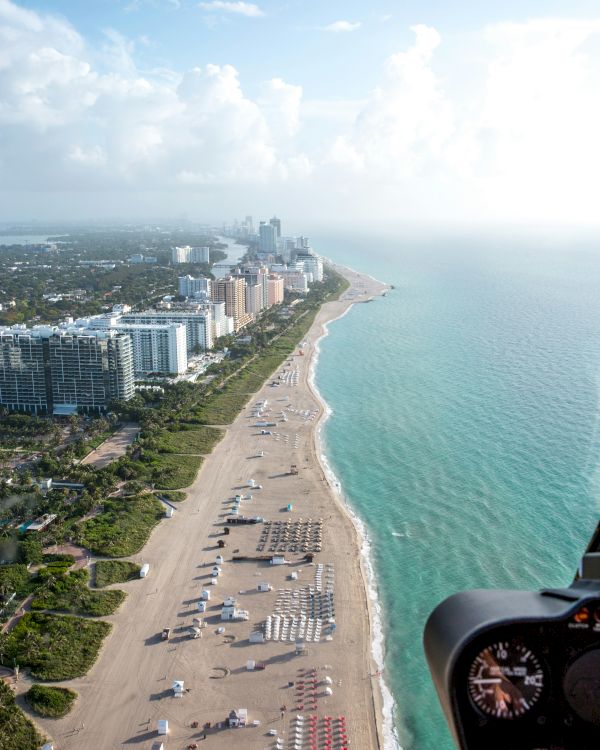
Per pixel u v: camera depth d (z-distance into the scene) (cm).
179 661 13762
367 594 15925
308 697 12775
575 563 16425
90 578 16750
